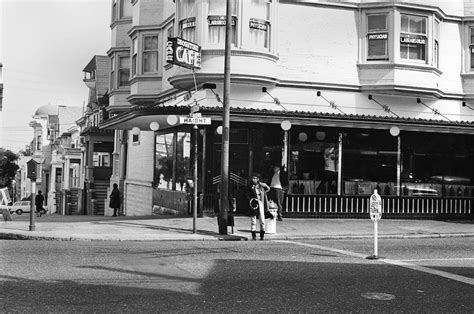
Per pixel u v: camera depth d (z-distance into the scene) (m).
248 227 17.17
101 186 36.56
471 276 9.86
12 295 7.65
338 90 21.02
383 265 10.82
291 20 20.78
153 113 18.38
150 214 24.48
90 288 8.19
